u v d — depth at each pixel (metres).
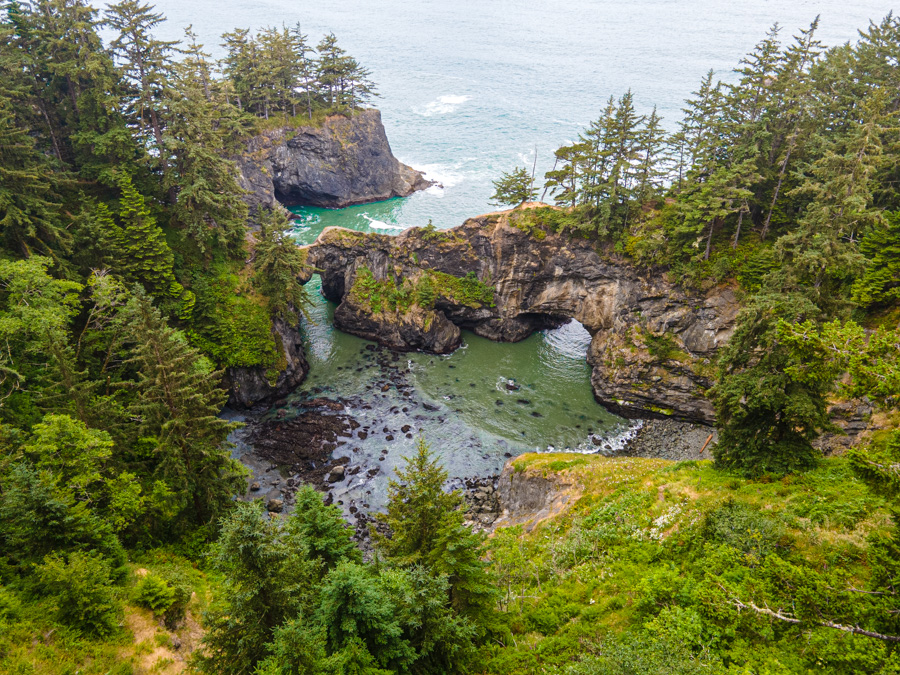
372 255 76.44
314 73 107.31
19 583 23.31
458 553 22.17
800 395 28.36
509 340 76.81
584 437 58.03
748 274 56.38
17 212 43.34
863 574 19.66
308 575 20.61
